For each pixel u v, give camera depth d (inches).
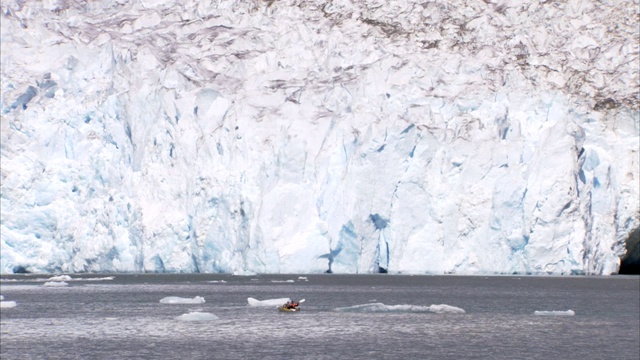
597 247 6008.9
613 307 4382.4
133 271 5753.0
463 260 5836.6
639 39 7204.7
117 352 2938.0
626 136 6378.0
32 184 5743.1
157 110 5984.3
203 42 6820.9
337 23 7096.5
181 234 5718.5
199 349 2992.1
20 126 5920.3
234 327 3496.6
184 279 6363.2
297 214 5792.3
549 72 6658.5
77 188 5807.1
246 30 6968.5
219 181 5753.0
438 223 5866.1
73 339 3201.3
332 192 5846.5
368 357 2883.9
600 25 7239.2
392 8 7249.0
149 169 5856.3
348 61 6668.3
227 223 5713.6
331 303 4414.4
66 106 6018.7
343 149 5925.2
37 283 5728.3
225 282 5999.0
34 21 6530.5
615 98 6574.8
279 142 5856.3
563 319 3868.1
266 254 5693.9
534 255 5812.0
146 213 5757.9
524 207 5861.2
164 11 7204.7
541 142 6023.6
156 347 3026.6
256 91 6343.5
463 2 7317.9
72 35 6643.7
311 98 6220.5
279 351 2965.1
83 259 5689.0
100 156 5821.9
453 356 2915.8
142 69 6254.9
